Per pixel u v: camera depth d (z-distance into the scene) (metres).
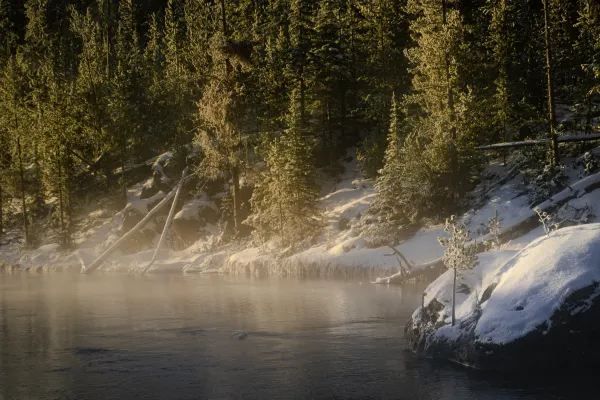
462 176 38.84
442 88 41.19
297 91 56.28
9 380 15.91
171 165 58.16
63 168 58.38
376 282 34.00
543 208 31.06
